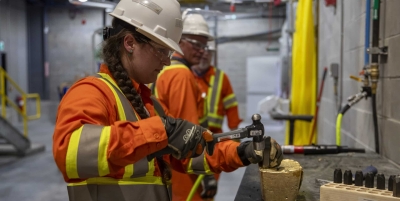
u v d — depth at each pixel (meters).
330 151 1.69
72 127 0.86
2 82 6.77
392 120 1.52
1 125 5.62
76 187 0.98
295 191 1.01
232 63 9.26
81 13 9.58
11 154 5.88
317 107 2.79
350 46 2.19
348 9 2.25
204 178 2.22
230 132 1.01
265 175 1.00
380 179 0.95
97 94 0.96
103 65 1.09
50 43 9.76
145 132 0.87
